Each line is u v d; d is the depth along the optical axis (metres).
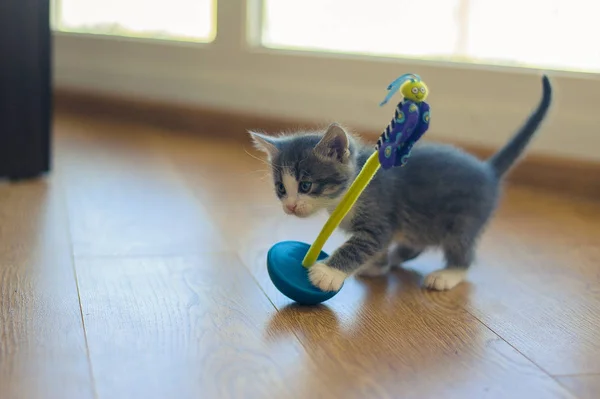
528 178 1.36
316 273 0.85
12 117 1.24
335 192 0.90
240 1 1.63
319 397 0.69
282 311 0.84
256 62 1.64
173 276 0.91
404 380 0.72
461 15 1.44
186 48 1.74
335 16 1.58
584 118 1.31
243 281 0.91
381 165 0.82
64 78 1.96
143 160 1.45
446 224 0.93
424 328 0.81
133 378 0.70
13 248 0.98
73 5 1.99
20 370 0.71
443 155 0.94
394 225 0.92
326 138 0.89
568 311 0.86
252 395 0.69
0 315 0.80
